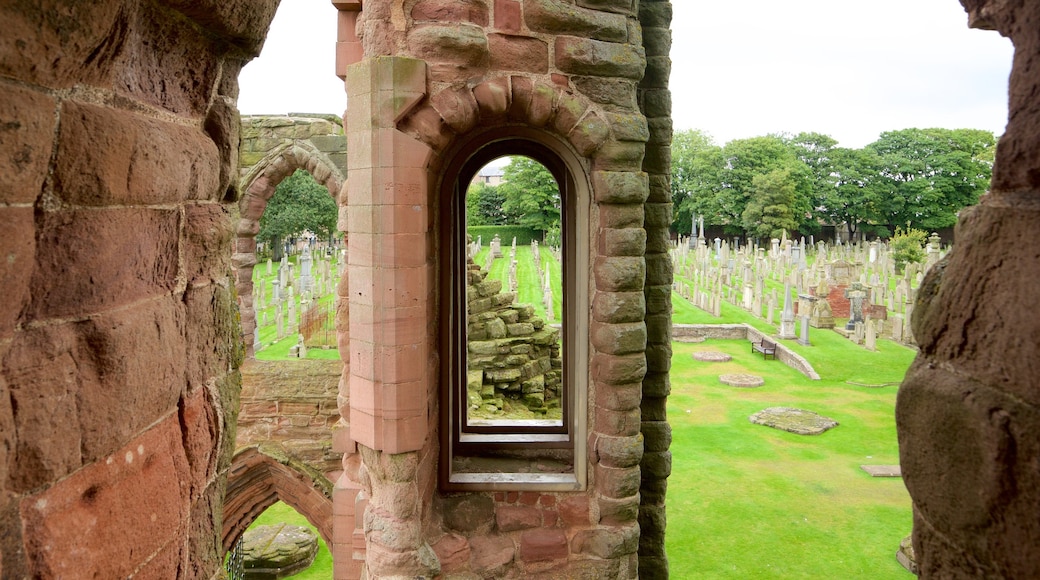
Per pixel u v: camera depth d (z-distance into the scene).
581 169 5.47
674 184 63.72
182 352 1.66
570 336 6.10
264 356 16.44
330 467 9.92
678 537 9.87
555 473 5.79
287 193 35.12
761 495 11.27
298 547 11.17
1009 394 1.21
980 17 1.46
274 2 1.87
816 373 18.06
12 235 1.07
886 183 57.94
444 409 5.58
